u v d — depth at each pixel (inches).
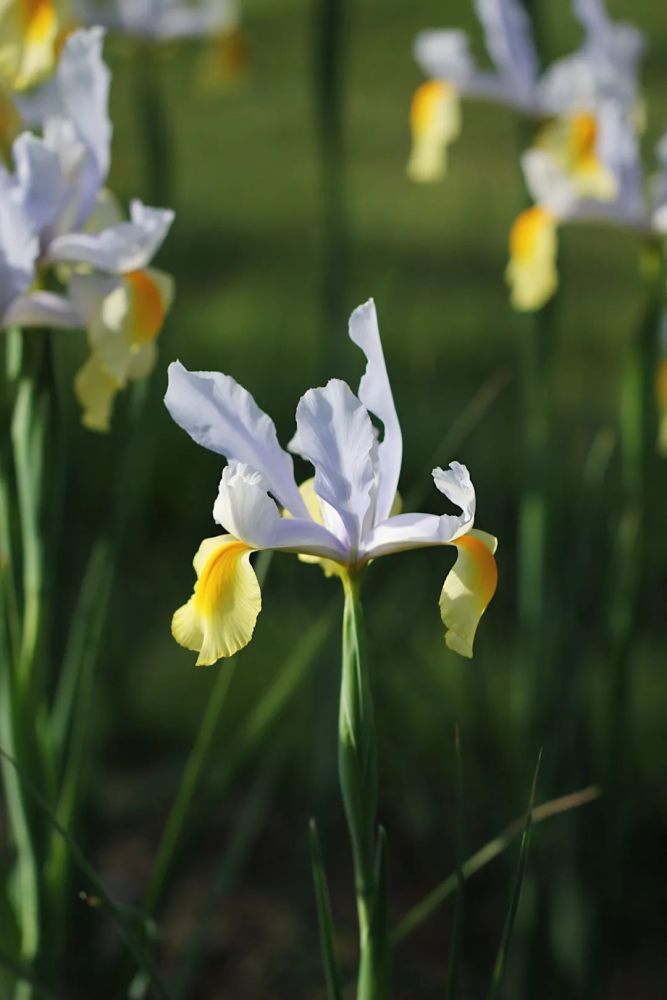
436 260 109.4
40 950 40.9
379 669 50.9
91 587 42.3
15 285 39.3
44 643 40.3
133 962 41.9
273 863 61.8
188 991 53.0
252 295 114.5
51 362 39.8
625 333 98.6
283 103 181.9
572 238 123.8
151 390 48.4
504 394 72.9
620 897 54.8
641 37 55.2
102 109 40.9
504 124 136.3
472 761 56.9
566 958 48.7
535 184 50.2
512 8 54.2
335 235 52.0
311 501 37.1
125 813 55.4
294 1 240.7
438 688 54.5
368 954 35.4
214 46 74.2
